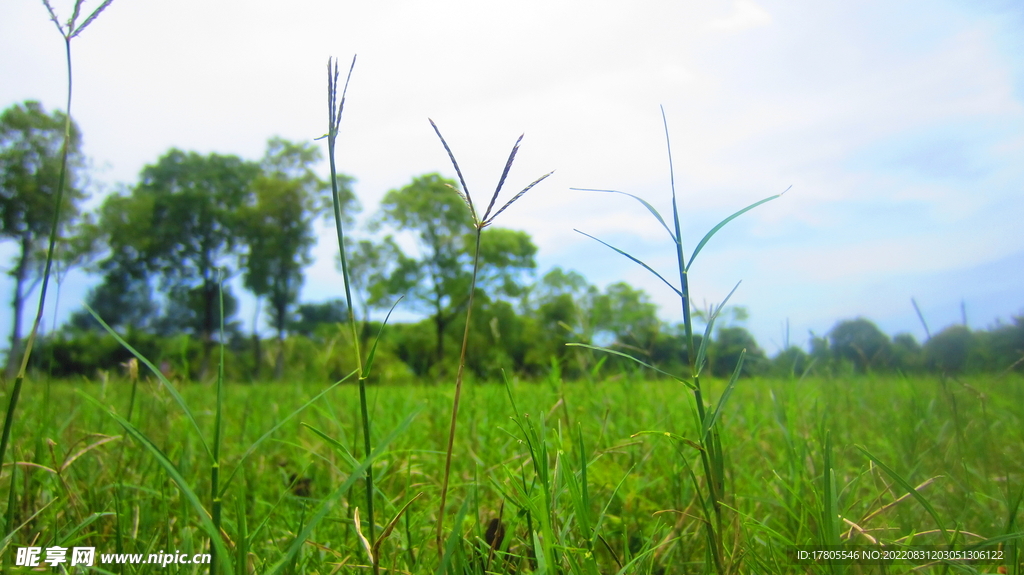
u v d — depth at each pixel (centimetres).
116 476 47
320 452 64
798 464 41
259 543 40
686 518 42
